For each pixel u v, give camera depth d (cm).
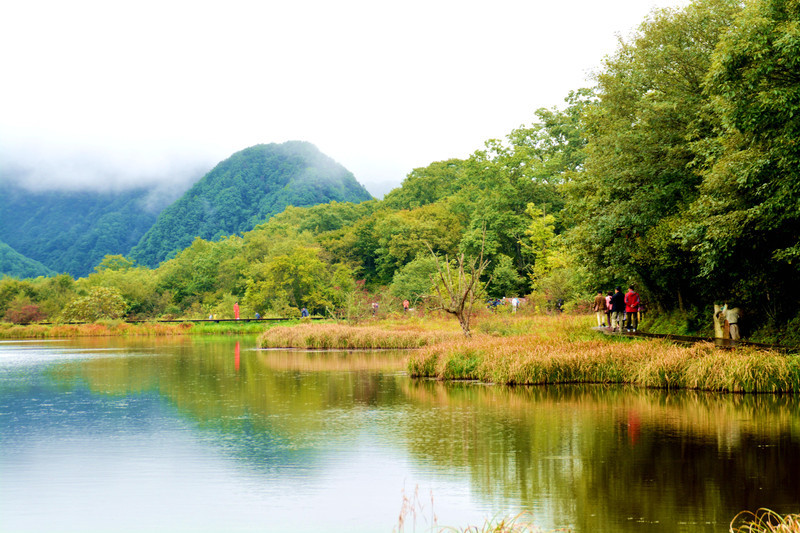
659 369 2156
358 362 3362
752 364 2017
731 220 2088
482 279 7238
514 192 7738
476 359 2545
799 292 2362
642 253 2852
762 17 1975
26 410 1992
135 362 3578
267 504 1043
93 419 1827
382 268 9681
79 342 5812
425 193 12594
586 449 1356
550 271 5622
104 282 10281
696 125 2691
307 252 8556
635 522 922
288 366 3200
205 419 1803
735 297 2577
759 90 1927
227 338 6272
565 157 8106
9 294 9838
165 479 1195
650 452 1316
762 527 887
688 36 2855
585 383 2291
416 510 1001
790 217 1989
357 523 951
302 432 1602
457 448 1396
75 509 1030
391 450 1390
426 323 4831
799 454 1277
